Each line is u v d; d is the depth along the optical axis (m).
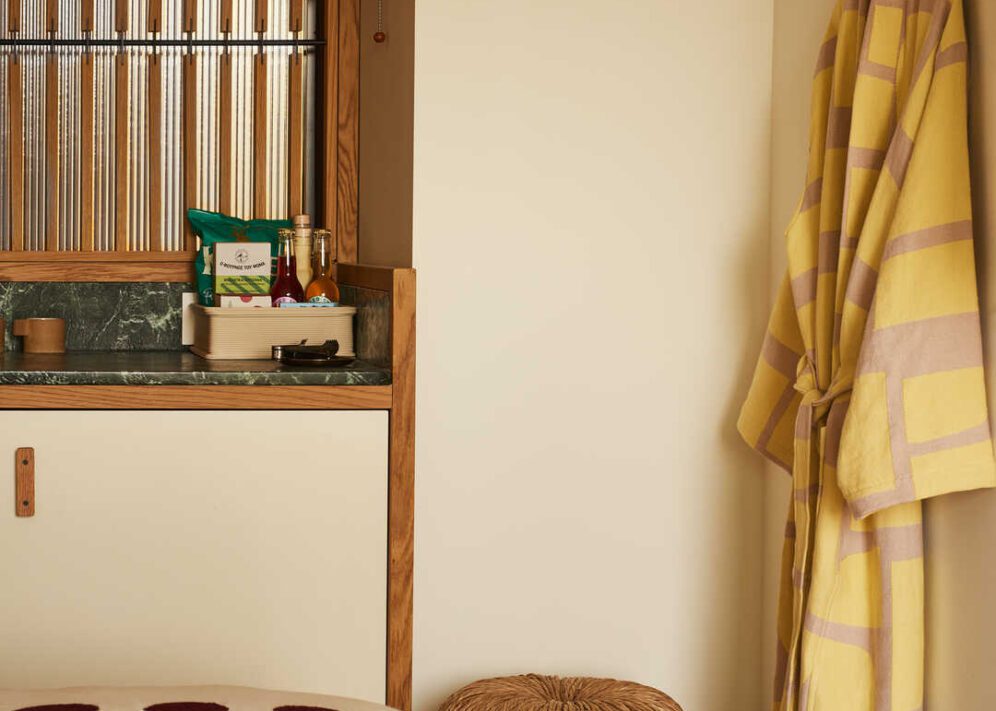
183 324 2.30
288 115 2.36
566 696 1.90
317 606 1.85
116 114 2.31
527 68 2.03
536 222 2.04
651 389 2.09
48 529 1.78
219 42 2.32
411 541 1.87
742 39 2.08
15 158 2.29
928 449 1.50
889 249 1.52
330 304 2.10
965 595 1.55
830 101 1.76
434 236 2.02
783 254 2.04
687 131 2.08
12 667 1.78
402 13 2.07
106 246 2.33
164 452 1.80
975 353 1.49
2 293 2.28
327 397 1.84
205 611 1.82
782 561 1.85
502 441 2.06
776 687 1.85
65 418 1.77
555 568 2.09
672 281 2.09
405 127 2.04
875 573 1.63
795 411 1.90
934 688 1.62
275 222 2.30
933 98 1.51
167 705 1.07
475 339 2.04
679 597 2.12
